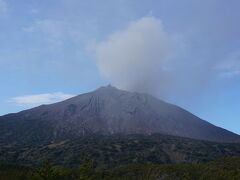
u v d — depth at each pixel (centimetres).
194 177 10331
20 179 8519
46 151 19512
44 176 5106
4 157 17412
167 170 11231
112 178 10831
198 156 18912
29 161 16988
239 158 11700
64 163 16400
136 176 11244
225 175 9762
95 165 15950
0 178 8444
